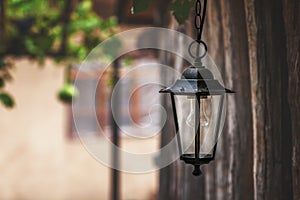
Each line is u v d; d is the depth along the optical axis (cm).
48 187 1046
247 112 357
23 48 731
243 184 360
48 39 734
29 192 1045
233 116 365
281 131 327
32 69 1037
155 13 586
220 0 387
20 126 1039
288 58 315
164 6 538
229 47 366
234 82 364
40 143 1045
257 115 332
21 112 1038
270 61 329
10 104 619
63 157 1048
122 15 694
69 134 1049
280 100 327
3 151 1038
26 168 1042
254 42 333
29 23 733
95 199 1055
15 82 1034
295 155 309
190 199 441
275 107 328
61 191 1049
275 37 329
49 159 1045
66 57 765
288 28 313
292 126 313
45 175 1045
